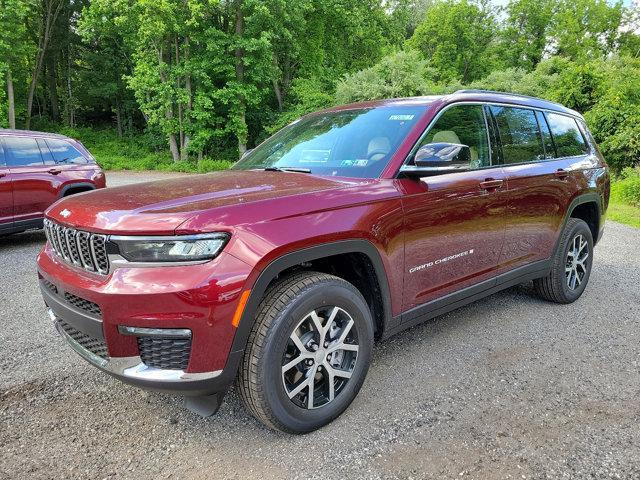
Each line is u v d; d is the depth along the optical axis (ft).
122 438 7.70
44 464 7.02
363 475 6.77
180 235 6.36
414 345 11.27
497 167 11.19
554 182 12.69
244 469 6.92
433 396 8.95
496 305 14.15
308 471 6.86
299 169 9.96
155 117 83.61
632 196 43.34
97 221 6.81
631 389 9.25
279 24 78.28
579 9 137.90
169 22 73.56
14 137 21.63
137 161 90.22
